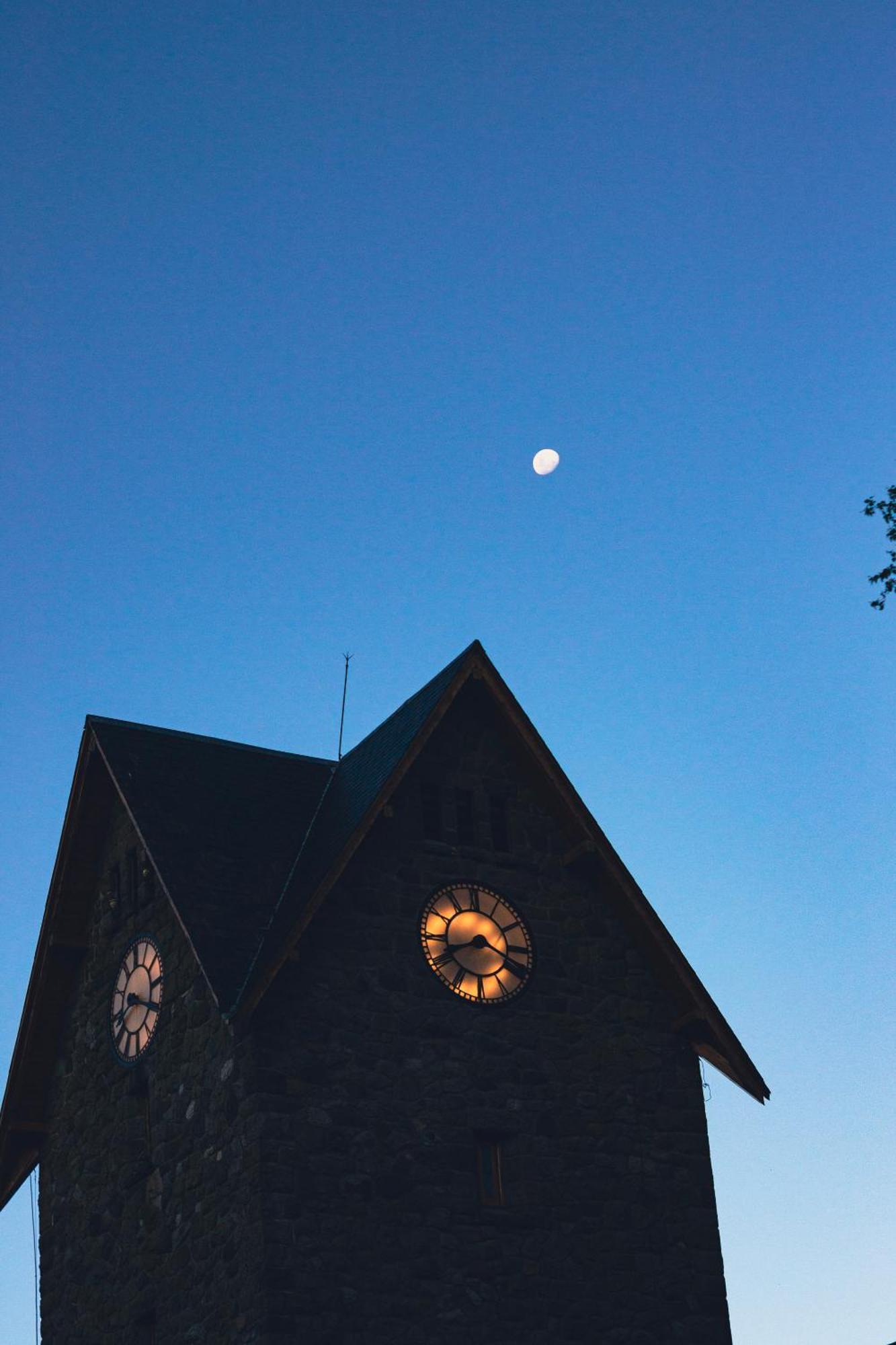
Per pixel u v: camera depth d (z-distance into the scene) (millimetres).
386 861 39438
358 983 37750
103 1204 40000
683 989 40906
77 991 43250
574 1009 39906
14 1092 43281
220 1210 36000
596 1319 36812
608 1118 39031
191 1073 38062
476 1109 37656
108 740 42625
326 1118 36062
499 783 41844
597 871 41688
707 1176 39438
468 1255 36125
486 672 41875
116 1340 38250
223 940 38156
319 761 45438
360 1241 35219
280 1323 33812
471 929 39656
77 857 43406
